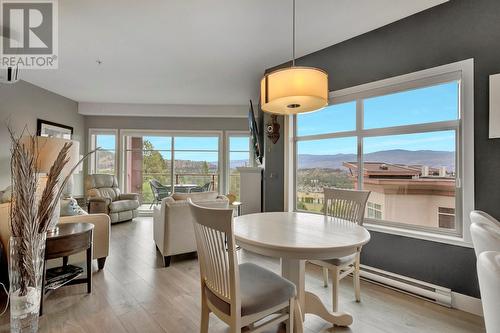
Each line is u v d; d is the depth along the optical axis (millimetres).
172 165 6516
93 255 2822
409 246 2492
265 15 2502
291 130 3676
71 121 5688
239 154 6637
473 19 2172
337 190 2420
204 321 1579
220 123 6531
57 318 1968
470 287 2154
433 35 2377
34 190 1606
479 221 1492
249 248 1568
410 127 2611
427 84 2441
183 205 3129
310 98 1754
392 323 1951
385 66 2689
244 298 1376
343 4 2328
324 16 2518
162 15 2506
